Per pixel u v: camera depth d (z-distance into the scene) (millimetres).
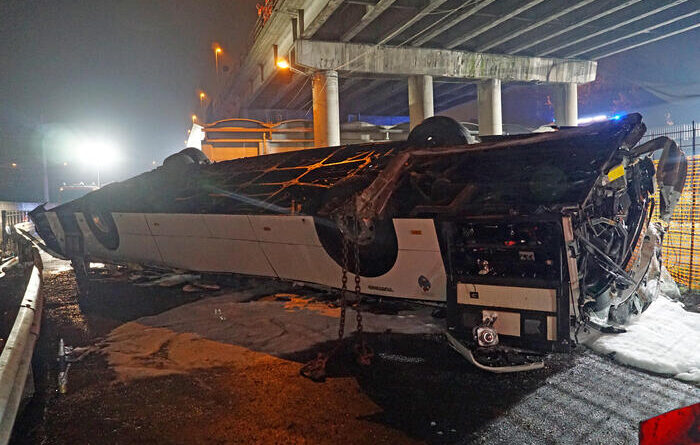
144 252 8094
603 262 4102
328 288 5832
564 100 25938
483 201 4125
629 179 4762
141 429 3164
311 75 20719
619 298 4496
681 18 19688
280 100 34188
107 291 7793
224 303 6570
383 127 20578
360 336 4160
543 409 3246
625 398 3363
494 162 4754
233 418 3273
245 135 17766
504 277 3732
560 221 3457
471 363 3906
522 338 3664
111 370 4219
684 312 5301
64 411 3451
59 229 9680
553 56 24609
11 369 2881
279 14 19891
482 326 3664
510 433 2951
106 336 5277
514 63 23734
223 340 4965
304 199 5648
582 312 3975
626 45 23906
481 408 3303
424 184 4793
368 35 20375
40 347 4957
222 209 6383
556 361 4086
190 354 4570
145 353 4645
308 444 2910
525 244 3680
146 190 8188
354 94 31328
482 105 24109
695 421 1536
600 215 4254
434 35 19812
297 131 18766
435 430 3025
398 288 5062
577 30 21500
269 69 26578
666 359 3891
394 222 4594
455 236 4008
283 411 3355
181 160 9133
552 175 3969
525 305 3648
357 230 4152
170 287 7852
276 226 5738
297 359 4367
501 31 21062
